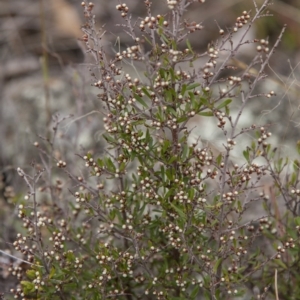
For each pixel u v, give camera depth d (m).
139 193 3.66
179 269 3.39
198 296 4.00
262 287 3.75
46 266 3.33
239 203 3.32
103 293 3.30
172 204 3.13
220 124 3.14
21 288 3.63
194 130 5.52
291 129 5.38
